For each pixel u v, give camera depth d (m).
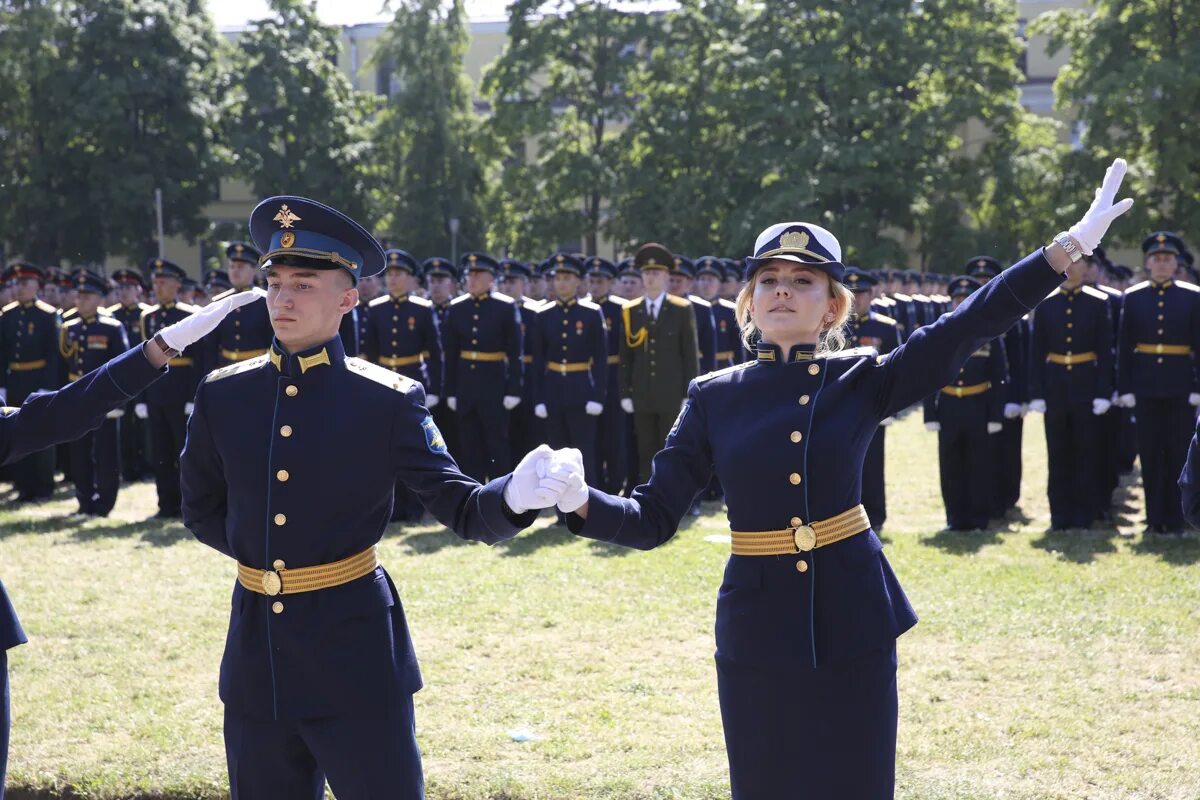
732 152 33.25
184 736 5.13
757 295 3.30
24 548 9.16
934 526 9.65
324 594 3.14
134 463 13.20
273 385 3.28
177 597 7.50
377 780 3.06
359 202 36.66
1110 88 26.83
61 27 32.50
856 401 3.20
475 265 10.63
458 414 10.73
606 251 43.28
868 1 30.61
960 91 31.53
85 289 10.80
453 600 7.17
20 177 33.22
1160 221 28.30
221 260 36.19
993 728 5.01
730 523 3.28
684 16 34.00
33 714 5.43
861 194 31.42
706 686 5.62
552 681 5.72
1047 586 7.24
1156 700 5.32
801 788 3.06
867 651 3.06
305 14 36.59
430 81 36.97
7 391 11.59
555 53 34.44
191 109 33.28
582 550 8.62
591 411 10.41
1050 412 9.14
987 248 32.44
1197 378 8.68
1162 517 8.87
